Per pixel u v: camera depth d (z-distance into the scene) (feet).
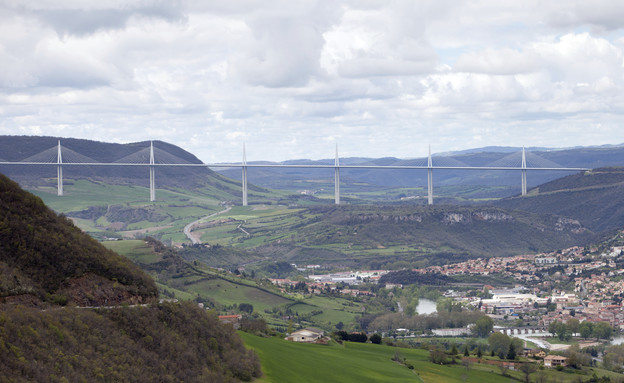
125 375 361.71
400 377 559.38
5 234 429.38
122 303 426.51
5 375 312.29
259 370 456.04
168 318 436.35
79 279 428.15
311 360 546.67
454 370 652.48
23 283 403.13
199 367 410.93
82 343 364.58
